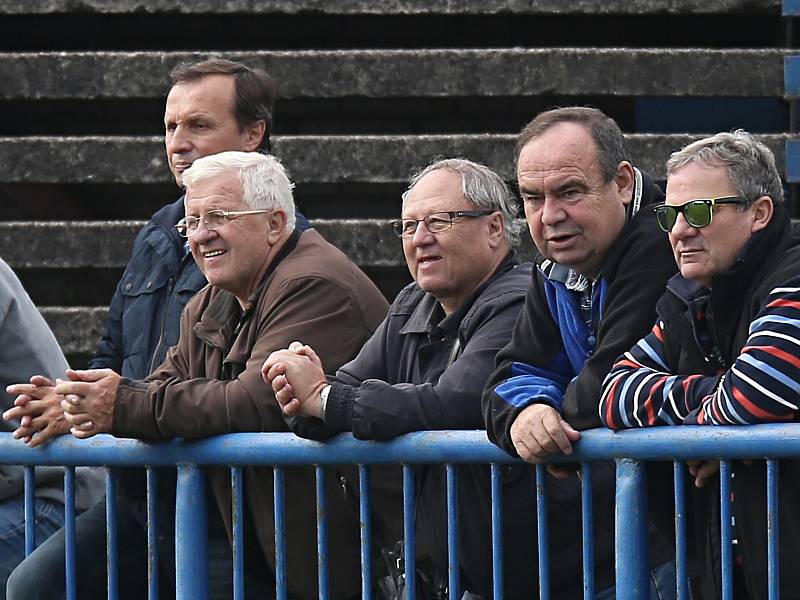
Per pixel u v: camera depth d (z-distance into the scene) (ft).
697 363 38.86
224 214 47.39
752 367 36.32
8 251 73.92
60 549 48.65
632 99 89.71
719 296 37.96
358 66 74.74
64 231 73.92
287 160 74.28
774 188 38.04
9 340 51.72
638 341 40.16
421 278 46.19
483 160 73.72
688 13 74.90
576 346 42.16
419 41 92.73
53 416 46.03
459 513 43.39
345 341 47.32
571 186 41.09
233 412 44.19
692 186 37.81
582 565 43.19
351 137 74.28
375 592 46.73
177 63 75.51
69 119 92.53
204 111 55.72
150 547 45.39
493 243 46.65
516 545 43.16
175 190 90.79
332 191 90.48
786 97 73.15
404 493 42.09
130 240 73.87
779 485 37.27
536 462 39.68
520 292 45.19
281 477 43.57
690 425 37.86
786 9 74.38
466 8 75.41
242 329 47.88
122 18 92.63
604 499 42.63
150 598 45.42
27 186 89.97
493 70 74.23
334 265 48.39
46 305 83.15
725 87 73.41
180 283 54.29
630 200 42.19
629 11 74.90
